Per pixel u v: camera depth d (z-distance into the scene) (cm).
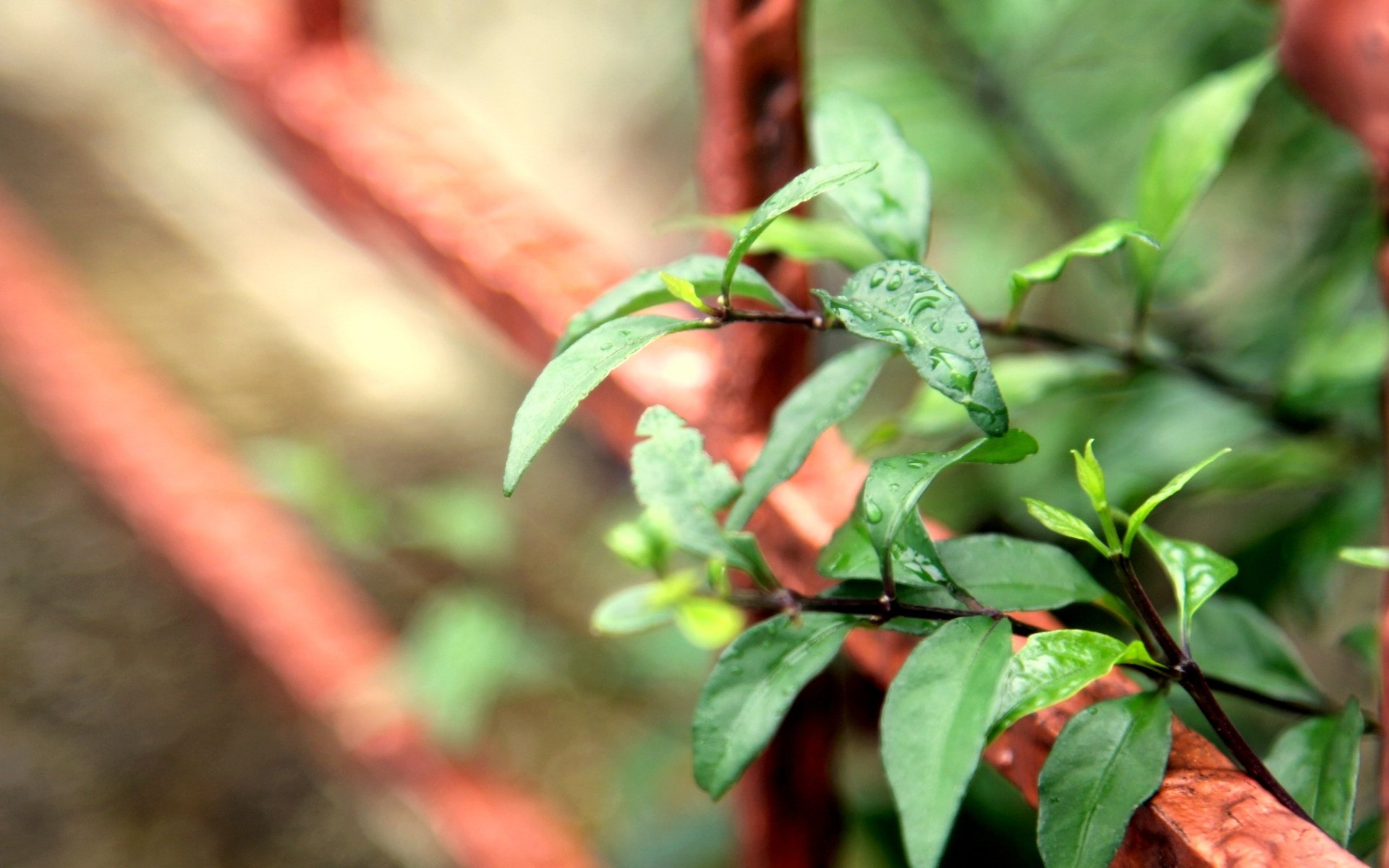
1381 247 61
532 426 56
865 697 92
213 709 193
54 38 352
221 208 312
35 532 217
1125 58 126
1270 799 55
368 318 287
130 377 156
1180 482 56
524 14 336
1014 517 99
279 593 136
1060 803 56
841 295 57
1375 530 82
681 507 61
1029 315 129
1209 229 134
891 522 57
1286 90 104
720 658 59
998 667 55
